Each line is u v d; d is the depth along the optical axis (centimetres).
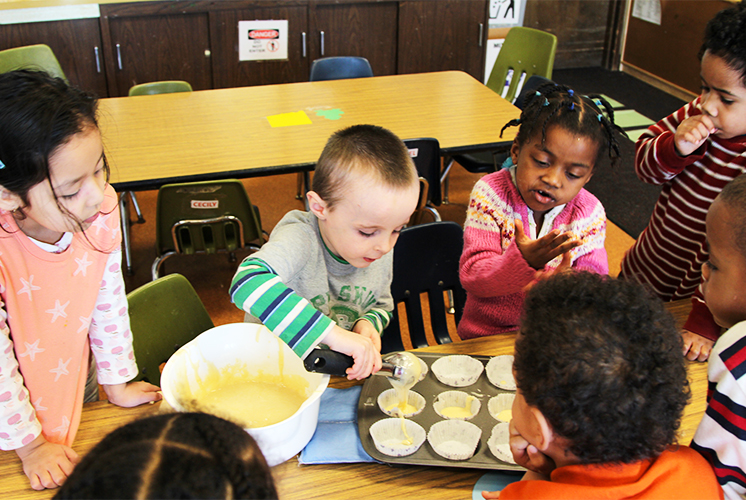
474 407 97
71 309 93
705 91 127
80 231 87
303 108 264
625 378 55
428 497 83
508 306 132
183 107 261
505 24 462
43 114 69
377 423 92
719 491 66
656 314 60
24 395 86
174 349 121
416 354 110
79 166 72
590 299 60
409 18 401
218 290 260
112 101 264
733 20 114
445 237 146
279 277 88
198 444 45
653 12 480
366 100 276
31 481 84
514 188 127
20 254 85
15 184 70
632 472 61
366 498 82
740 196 78
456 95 285
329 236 96
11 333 87
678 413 59
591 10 516
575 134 109
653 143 144
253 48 379
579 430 57
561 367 56
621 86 497
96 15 340
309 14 379
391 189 86
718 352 74
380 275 112
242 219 214
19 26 329
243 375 101
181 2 352
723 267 81
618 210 328
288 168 214
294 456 89
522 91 282
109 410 100
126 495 40
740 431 70
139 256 281
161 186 197
